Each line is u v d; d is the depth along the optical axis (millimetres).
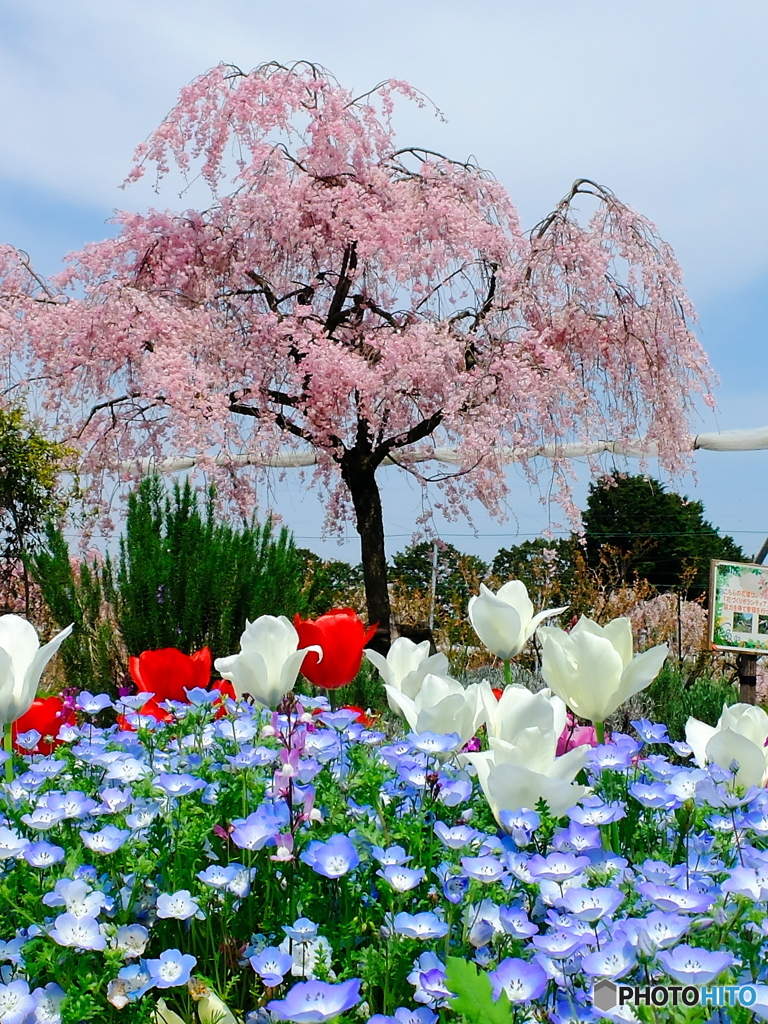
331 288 9430
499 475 8602
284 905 1200
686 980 855
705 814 1273
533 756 1213
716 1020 880
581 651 1389
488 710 1376
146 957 1214
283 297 8891
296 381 8430
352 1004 869
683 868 1138
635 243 9078
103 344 8008
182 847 1252
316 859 1149
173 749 1818
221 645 4699
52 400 8430
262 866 1278
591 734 1602
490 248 8914
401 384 8211
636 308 9242
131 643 4648
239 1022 1037
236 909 1216
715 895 1057
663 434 9133
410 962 1014
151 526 5027
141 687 2373
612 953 915
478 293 9406
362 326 9156
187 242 8625
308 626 1878
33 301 8477
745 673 5969
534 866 1098
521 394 8125
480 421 8141
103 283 7945
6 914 1187
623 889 1137
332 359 7965
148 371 7535
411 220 8828
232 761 1471
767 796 1299
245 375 8406
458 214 8734
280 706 1427
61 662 4879
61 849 1212
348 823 1356
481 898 1105
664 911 1001
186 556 4891
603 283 9109
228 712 2016
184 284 8688
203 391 7445
